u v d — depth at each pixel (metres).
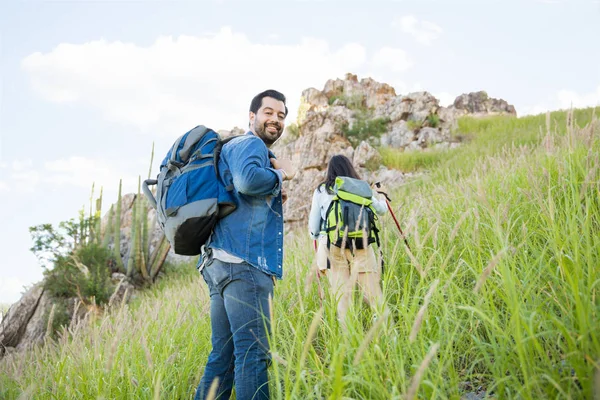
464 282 3.16
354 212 3.47
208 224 2.35
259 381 2.23
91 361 3.22
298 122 25.53
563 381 1.75
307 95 28.05
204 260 2.50
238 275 2.32
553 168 4.43
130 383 2.77
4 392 3.10
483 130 20.27
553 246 2.37
